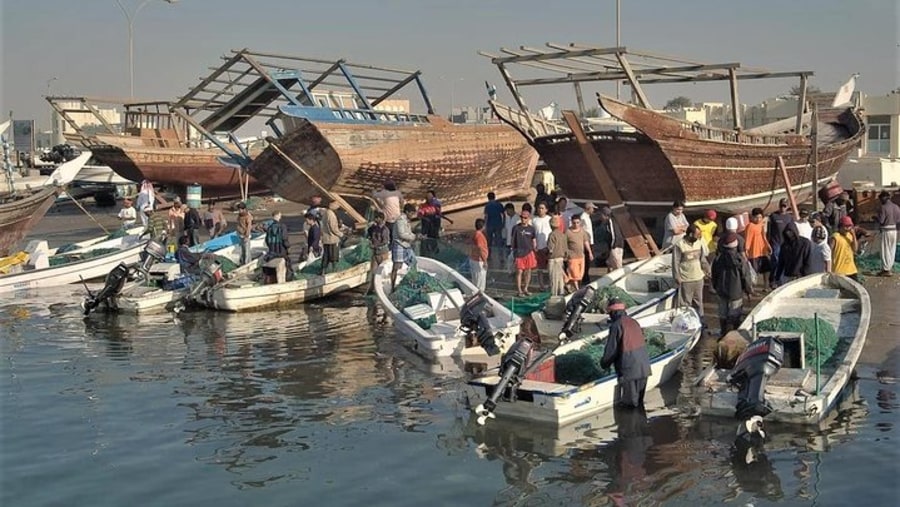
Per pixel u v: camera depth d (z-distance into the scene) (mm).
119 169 41750
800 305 14070
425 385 12805
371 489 9008
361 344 15633
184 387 12930
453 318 16797
